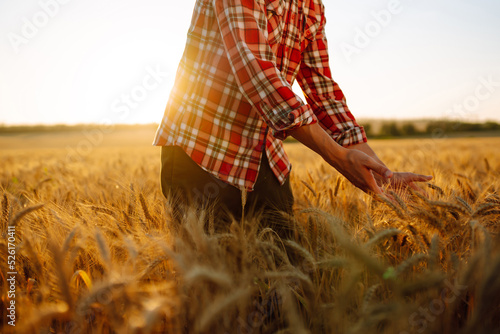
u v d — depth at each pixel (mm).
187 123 1282
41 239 1426
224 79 1256
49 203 1759
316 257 1277
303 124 1133
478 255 908
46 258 1276
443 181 2225
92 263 1324
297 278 1063
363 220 1614
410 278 1184
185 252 994
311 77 1627
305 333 824
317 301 1053
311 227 1410
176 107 1326
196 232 1033
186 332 987
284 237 1442
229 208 1351
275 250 1139
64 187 2816
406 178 1565
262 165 1363
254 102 1155
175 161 1339
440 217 1281
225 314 936
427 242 1219
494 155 6137
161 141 1355
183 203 1322
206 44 1277
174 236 1184
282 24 1326
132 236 1282
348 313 1057
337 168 1283
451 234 1277
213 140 1269
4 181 3650
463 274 966
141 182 2666
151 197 1755
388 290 1080
